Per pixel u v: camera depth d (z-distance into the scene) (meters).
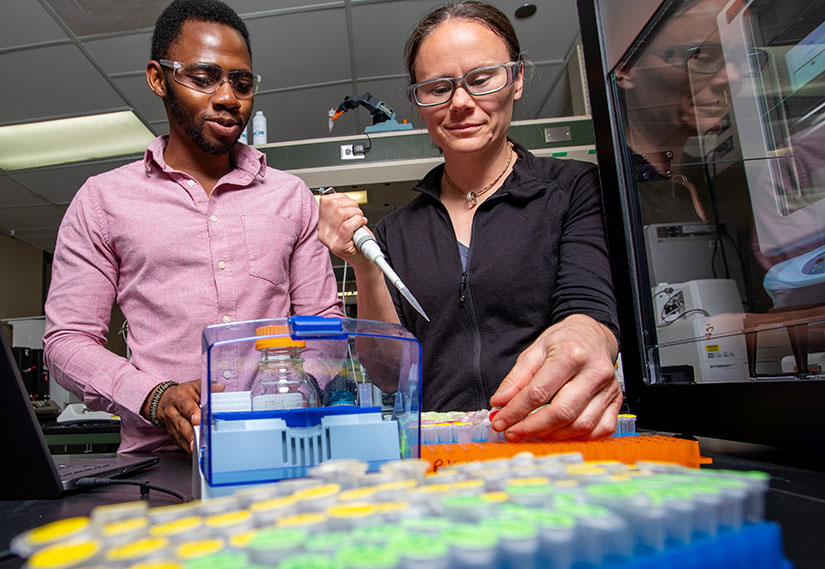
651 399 0.79
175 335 1.04
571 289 0.85
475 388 1.00
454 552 0.20
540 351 0.64
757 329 0.77
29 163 3.86
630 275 0.83
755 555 0.24
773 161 0.83
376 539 0.21
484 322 1.02
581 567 0.22
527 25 2.87
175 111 1.07
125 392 0.83
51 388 3.29
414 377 0.48
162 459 0.86
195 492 0.48
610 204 0.87
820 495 0.42
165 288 1.05
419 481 0.30
